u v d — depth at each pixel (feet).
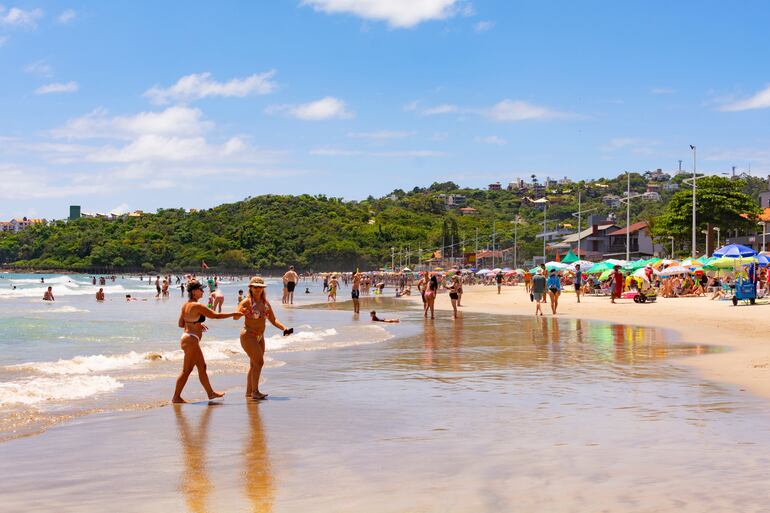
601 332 74.13
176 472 21.52
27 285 359.66
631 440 24.91
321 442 25.31
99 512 17.80
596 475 20.42
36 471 21.79
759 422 27.91
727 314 92.94
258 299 35.86
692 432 26.13
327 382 40.40
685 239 268.00
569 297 157.99
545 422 28.40
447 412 30.89
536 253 453.99
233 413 31.22
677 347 57.98
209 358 53.42
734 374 41.55
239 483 20.24
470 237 612.29
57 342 67.46
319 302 168.45
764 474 20.34
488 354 54.24
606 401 33.14
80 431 27.58
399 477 20.54
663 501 17.92
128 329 84.17
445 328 81.97
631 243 347.56
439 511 17.43
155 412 31.63
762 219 264.52
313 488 19.62
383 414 30.63
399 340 67.05
